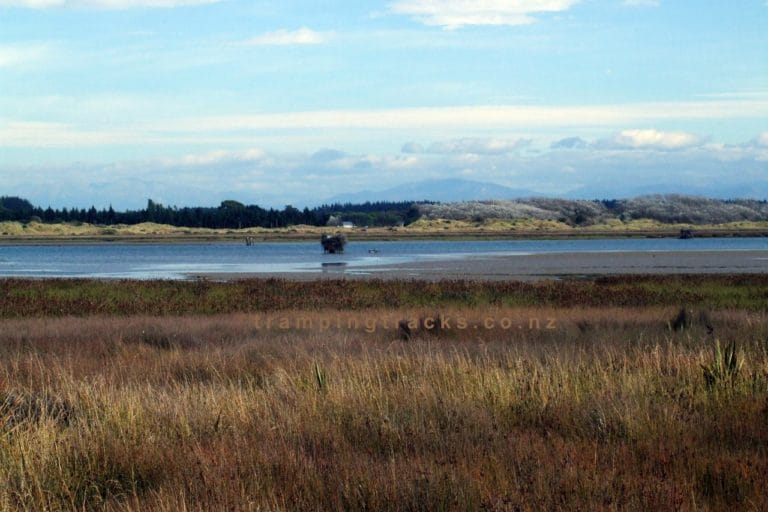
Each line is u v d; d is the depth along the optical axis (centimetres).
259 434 1164
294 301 4294
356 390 1379
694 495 905
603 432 1170
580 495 902
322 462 1020
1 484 936
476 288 4691
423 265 9350
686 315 2959
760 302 3962
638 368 1550
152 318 3428
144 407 1279
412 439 1126
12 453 1037
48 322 3238
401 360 1705
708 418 1210
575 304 3981
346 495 908
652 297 4216
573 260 10281
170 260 11906
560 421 1226
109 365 2020
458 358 1664
